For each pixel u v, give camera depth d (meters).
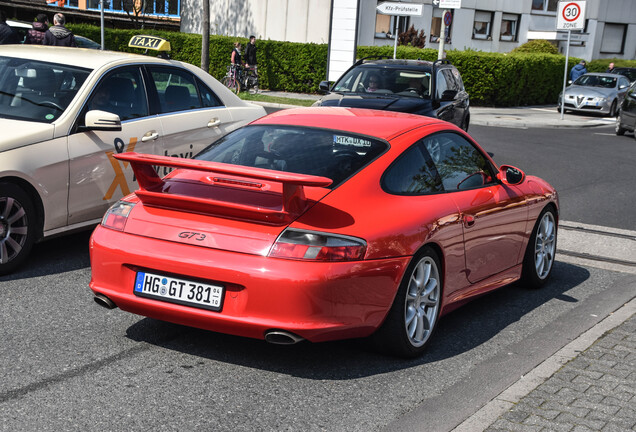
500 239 5.54
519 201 5.77
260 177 3.84
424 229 4.47
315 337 4.00
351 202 4.23
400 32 32.81
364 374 4.36
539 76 30.94
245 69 26.98
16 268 5.95
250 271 3.94
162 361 4.39
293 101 24.89
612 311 5.82
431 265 4.68
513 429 3.66
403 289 4.39
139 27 35.41
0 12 13.20
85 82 6.52
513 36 38.72
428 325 4.74
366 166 4.50
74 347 4.53
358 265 4.03
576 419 3.79
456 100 13.95
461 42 36.00
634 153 17.36
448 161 5.14
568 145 18.30
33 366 4.21
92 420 3.62
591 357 4.69
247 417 3.74
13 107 6.26
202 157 4.80
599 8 42.56
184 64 7.61
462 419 3.81
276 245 3.96
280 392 4.05
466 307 5.83
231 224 4.10
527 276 6.28
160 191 4.30
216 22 34.22
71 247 6.89
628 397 4.09
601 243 8.24
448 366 4.55
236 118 7.93
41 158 5.93
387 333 4.45
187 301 4.11
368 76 13.51
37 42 13.50
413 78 13.38
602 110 27.16
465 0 35.56
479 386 4.25
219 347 4.65
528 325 5.42
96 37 29.05
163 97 7.19
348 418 3.79
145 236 4.22
